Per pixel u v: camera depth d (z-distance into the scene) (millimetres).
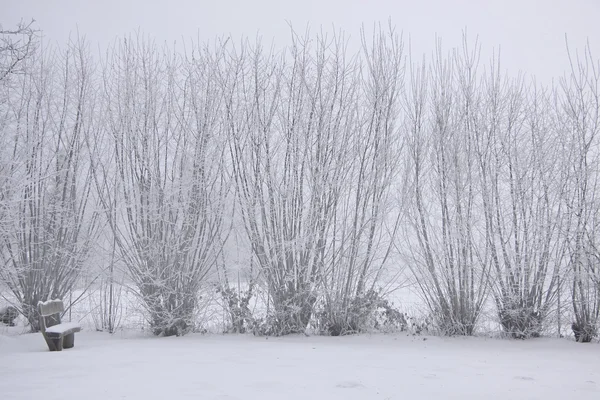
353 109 10469
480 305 9891
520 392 4750
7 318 11203
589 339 9312
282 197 10250
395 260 10258
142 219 10336
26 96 11133
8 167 10117
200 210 10406
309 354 7277
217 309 10359
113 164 10953
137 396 4410
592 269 9352
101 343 8750
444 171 10094
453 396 4562
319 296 10000
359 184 10195
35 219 10797
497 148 10117
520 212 9797
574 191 9617
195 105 10766
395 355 7273
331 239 10133
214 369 5867
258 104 10531
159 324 10117
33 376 5383
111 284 10930
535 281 9648
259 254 10141
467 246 9898
